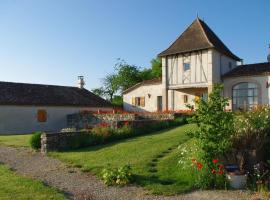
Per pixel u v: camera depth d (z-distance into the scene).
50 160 14.10
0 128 29.45
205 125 11.03
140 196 9.41
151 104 35.28
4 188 9.91
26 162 13.99
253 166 11.06
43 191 9.62
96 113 30.08
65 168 12.61
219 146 10.64
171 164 11.95
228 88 29.94
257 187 10.06
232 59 33.03
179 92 32.78
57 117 33.31
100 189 10.09
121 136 18.36
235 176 10.19
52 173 12.00
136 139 17.28
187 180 10.61
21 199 8.89
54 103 32.97
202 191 9.88
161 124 21.16
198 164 10.34
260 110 12.75
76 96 36.56
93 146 16.84
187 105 11.43
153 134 19.00
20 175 11.72
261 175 10.75
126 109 37.44
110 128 18.53
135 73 59.19
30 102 31.34
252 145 11.34
